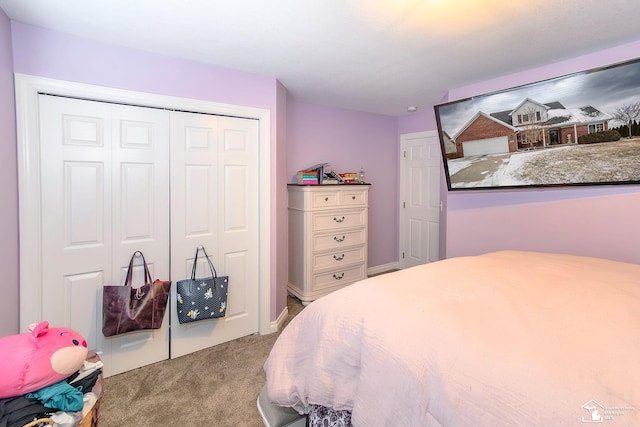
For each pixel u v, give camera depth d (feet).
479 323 3.07
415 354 2.85
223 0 4.83
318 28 5.71
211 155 7.56
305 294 10.43
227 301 7.94
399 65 7.50
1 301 5.07
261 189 8.24
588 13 5.23
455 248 9.68
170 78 6.86
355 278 11.58
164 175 6.98
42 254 5.78
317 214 10.48
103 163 6.31
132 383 6.29
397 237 14.48
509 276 4.60
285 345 4.33
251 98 7.97
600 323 3.01
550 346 2.62
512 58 7.10
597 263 5.36
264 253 8.35
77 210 6.10
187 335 7.42
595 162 6.32
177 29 5.71
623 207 6.49
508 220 8.37
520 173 7.41
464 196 9.34
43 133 5.72
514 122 7.11
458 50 6.68
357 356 3.37
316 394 3.59
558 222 7.45
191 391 6.05
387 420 2.77
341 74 8.13
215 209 7.69
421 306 3.50
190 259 7.41
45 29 5.62
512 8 5.08
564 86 6.21
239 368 6.84
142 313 6.34
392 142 14.05
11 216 5.32
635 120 5.66
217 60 7.12
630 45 6.35
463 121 7.89
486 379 2.40
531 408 2.13
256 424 5.21
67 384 3.42
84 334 6.26
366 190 11.73
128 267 6.65
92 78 6.05
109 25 5.56
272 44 6.33
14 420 2.97
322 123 11.82
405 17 5.34
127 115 6.51
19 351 3.30
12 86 5.34
